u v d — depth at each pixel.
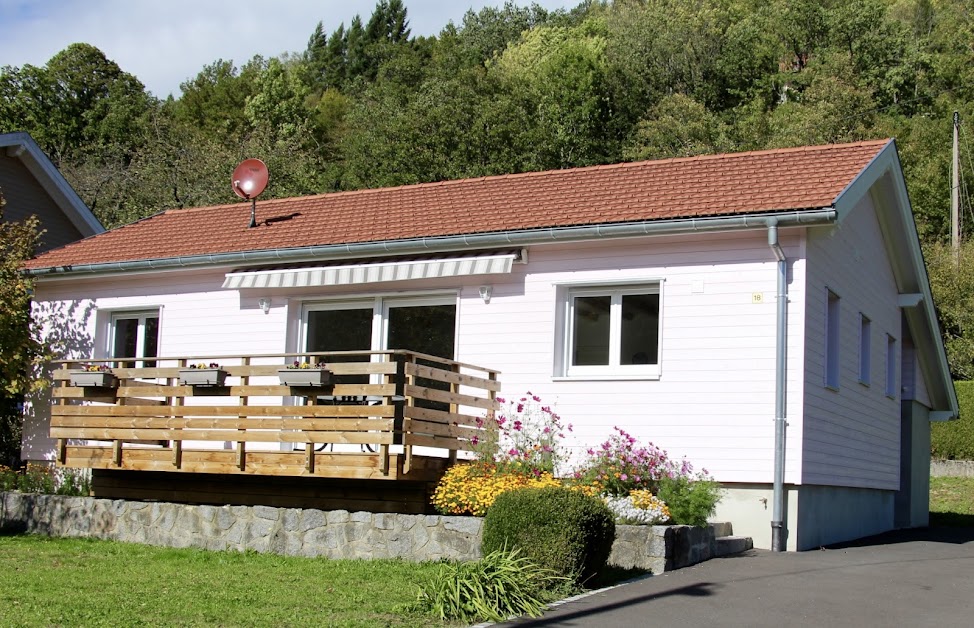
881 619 9.25
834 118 49.53
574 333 15.72
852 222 16.88
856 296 17.20
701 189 15.94
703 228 14.25
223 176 42.94
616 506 12.43
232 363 17.97
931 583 11.35
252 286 17.27
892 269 20.22
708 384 14.48
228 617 9.00
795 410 13.91
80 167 46.69
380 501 14.21
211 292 18.38
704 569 11.66
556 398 15.50
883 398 19.45
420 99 51.81
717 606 9.59
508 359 15.91
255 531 13.56
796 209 13.70
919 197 49.06
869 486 18.14
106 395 15.84
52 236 26.55
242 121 64.00
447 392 13.96
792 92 57.94
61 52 59.19
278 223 19.69
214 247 18.59
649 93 58.94
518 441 15.17
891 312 20.28
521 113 50.56
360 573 11.55
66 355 19.66
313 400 13.93
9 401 20.47
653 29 63.00
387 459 13.22
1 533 15.44
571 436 15.30
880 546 15.70
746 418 14.18
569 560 10.14
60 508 15.34
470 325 16.28
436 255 16.36
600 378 15.23
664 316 14.88
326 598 9.98
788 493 13.98
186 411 14.76
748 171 16.47
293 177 45.41
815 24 61.53
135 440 15.20
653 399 14.82
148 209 42.12
